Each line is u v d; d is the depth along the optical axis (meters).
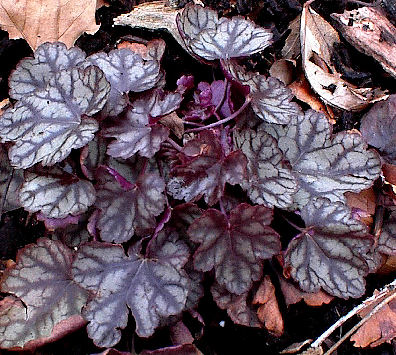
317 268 0.62
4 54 0.71
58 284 0.60
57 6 0.70
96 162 0.61
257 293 0.62
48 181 0.60
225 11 0.74
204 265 0.59
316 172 0.64
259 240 0.60
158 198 0.59
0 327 0.59
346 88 0.69
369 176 0.64
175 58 0.71
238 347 0.64
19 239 0.65
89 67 0.60
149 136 0.60
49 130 0.60
